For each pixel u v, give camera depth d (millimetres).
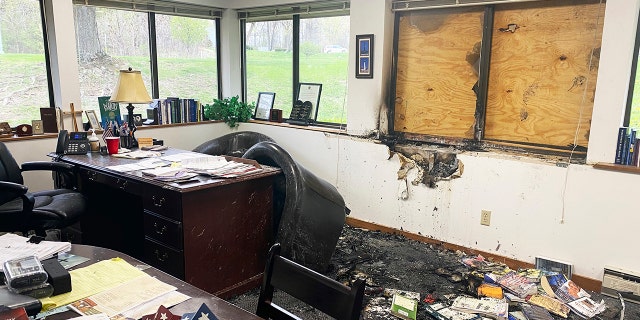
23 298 1155
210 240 2504
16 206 2693
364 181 3949
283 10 4602
